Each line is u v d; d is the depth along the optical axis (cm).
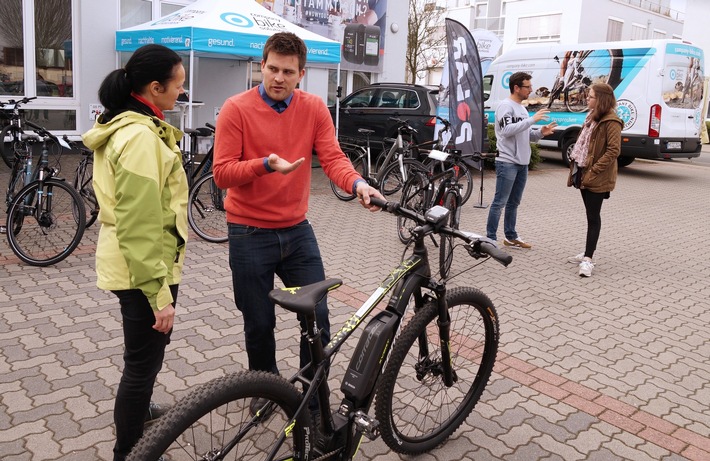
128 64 230
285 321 438
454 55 834
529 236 760
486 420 326
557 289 552
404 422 296
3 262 534
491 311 306
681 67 1258
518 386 365
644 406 349
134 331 234
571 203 1009
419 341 279
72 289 481
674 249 727
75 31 1093
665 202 1069
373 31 1507
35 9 1054
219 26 887
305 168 291
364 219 804
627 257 679
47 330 404
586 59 1341
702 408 350
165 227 233
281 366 372
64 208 548
